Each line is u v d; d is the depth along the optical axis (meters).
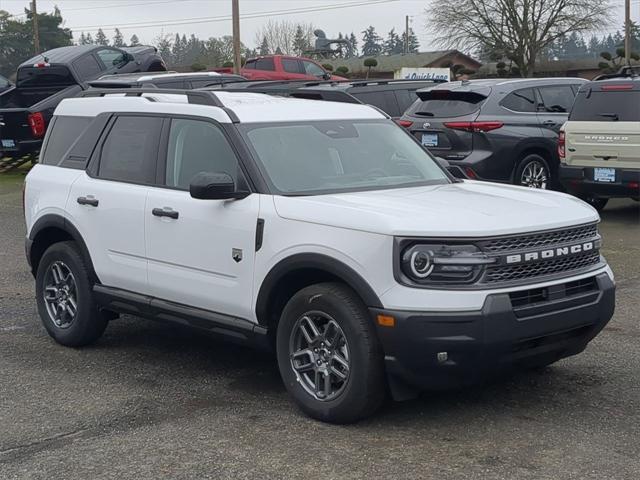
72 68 18.91
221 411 5.85
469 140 13.06
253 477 4.81
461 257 5.10
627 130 12.22
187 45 64.44
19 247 12.12
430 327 5.02
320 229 5.45
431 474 4.78
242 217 5.89
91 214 7.00
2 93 19.78
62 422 5.71
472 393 6.05
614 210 14.36
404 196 5.89
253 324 5.94
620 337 7.36
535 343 5.37
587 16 52.94
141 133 6.89
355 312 5.29
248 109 6.45
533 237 5.36
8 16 70.94
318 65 27.97
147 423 5.66
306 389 5.65
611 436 5.27
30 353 7.28
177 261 6.34
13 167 21.39
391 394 5.35
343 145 6.54
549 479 4.69
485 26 54.06
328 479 4.75
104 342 7.59
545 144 13.49
